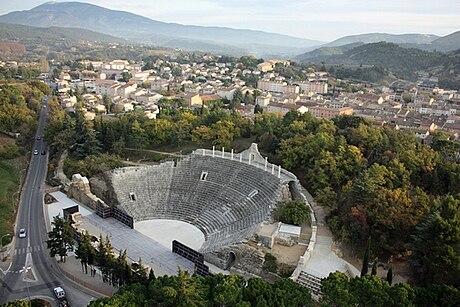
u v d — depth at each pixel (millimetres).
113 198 104188
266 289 55562
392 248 69688
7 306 55531
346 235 73000
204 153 114188
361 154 98875
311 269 67500
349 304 51750
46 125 170125
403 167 88500
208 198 100125
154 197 104062
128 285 64500
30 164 144625
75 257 83375
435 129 179375
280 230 76812
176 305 54469
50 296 70812
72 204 109312
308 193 95750
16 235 93375
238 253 74688
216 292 56312
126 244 86562
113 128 141125
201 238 89062
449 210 65750
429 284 61625
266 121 135250
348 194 80875
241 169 103438
